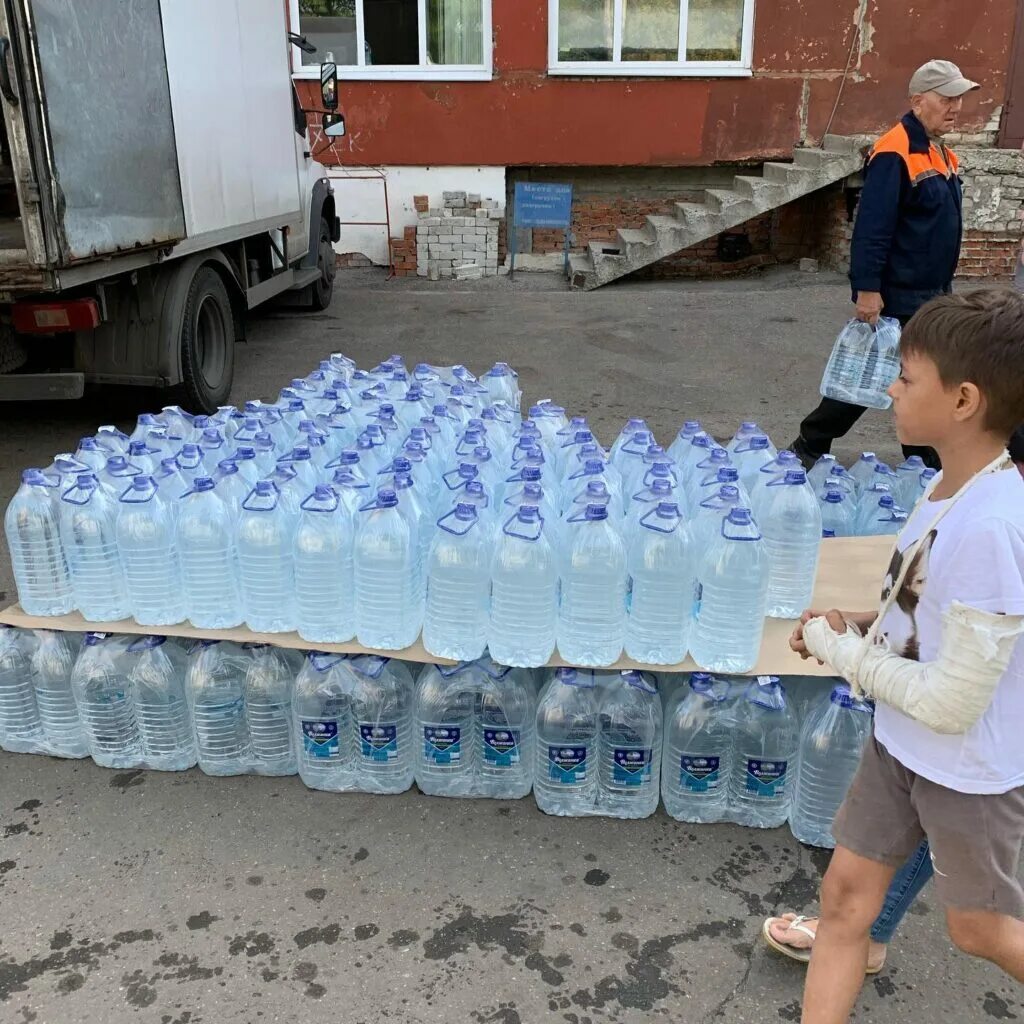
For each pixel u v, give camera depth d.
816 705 2.65
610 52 11.75
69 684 2.89
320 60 11.92
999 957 1.64
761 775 2.63
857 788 1.77
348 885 2.46
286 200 7.86
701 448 3.47
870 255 4.30
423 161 12.19
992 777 1.54
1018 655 1.52
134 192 4.86
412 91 11.87
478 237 12.02
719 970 2.21
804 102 11.76
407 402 3.93
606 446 5.84
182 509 2.74
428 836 2.64
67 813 2.72
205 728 2.84
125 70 4.74
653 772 2.69
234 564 2.76
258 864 2.53
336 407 3.81
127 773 2.90
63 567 2.88
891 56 11.47
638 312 9.86
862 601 2.80
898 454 5.80
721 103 11.80
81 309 5.00
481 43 11.87
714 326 9.16
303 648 2.68
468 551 2.56
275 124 7.49
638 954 2.25
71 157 4.27
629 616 2.61
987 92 11.36
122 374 5.66
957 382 1.49
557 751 2.64
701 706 2.62
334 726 2.74
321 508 2.64
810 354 8.16
